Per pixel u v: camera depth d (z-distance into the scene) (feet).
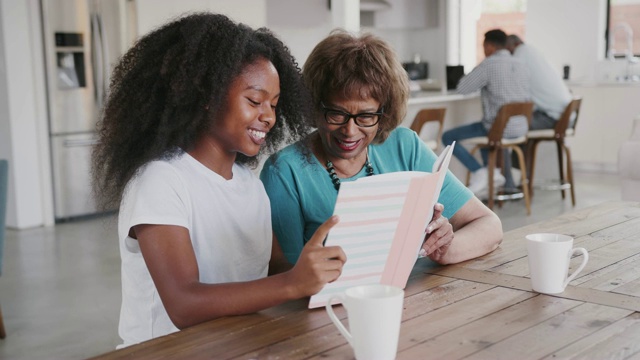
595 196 21.53
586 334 3.94
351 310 3.48
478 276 5.16
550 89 20.44
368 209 4.21
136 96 4.77
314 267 4.14
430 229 5.15
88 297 12.93
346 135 5.66
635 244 6.05
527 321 4.16
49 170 19.13
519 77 20.04
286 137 5.68
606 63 26.30
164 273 4.40
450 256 5.50
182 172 4.73
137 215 4.45
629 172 16.42
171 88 4.61
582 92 25.54
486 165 21.54
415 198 4.35
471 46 29.96
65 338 10.93
